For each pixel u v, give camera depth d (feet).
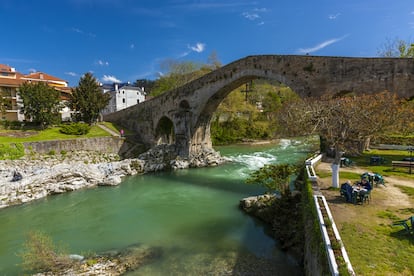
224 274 36.45
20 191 72.18
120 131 140.05
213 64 208.03
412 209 36.63
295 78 81.25
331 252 23.22
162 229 52.49
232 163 122.11
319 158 69.97
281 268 37.65
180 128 124.06
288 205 51.98
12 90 146.82
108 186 86.17
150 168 108.27
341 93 72.74
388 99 47.98
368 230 30.25
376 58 65.36
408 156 75.46
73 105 143.23
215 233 49.90
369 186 40.78
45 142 99.66
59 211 63.72
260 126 198.08
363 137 45.50
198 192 78.95
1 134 106.01
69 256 41.91
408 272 22.09
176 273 36.73
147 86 341.62
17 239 49.14
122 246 45.50
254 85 228.43
